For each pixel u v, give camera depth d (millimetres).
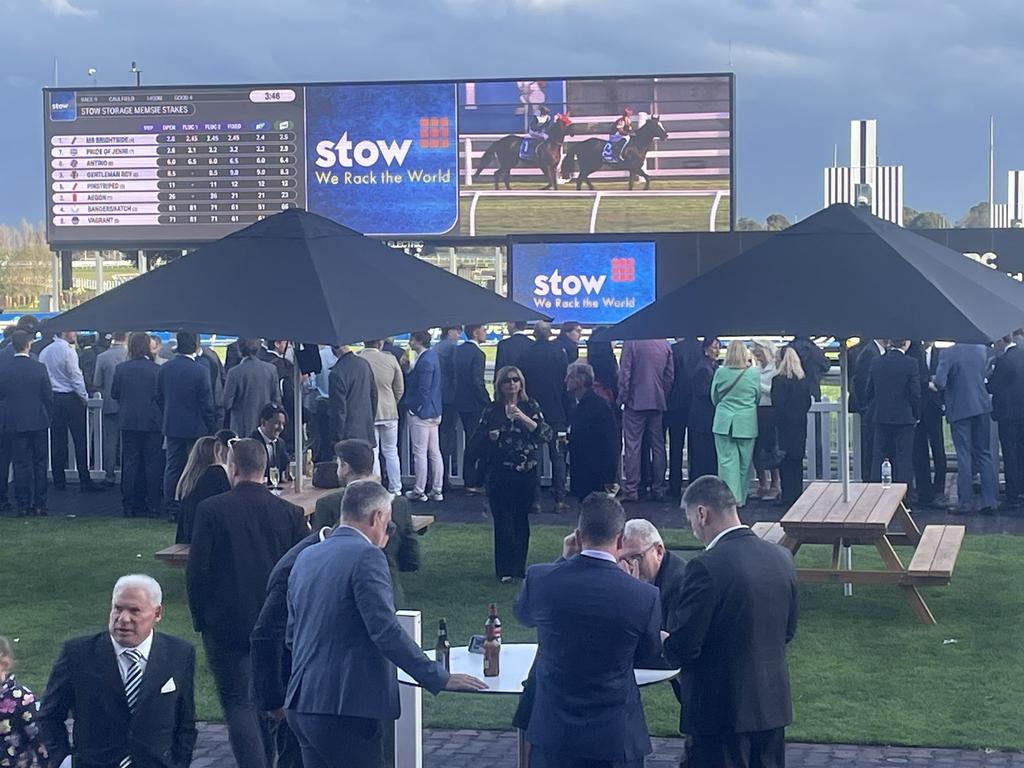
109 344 18922
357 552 6293
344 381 15617
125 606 6059
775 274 9781
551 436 12836
